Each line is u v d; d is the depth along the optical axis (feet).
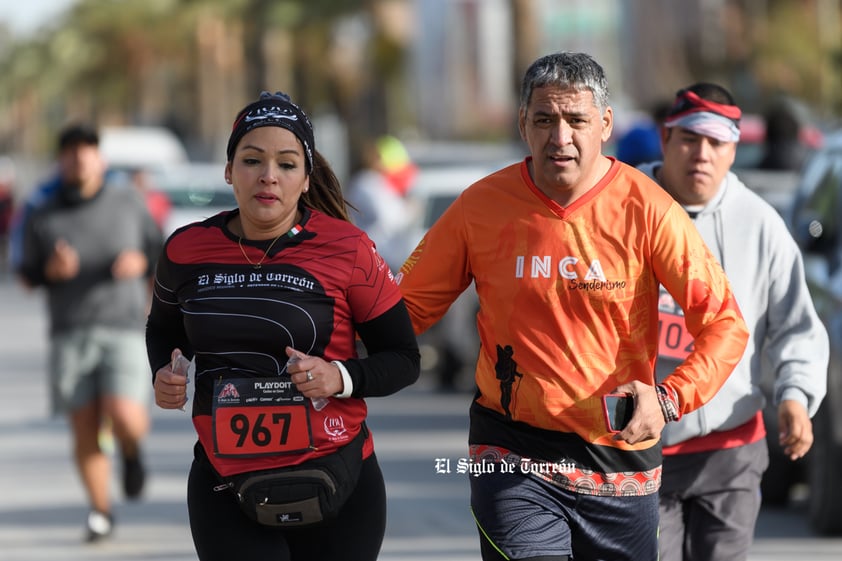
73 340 79.00
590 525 42.32
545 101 40.81
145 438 113.91
